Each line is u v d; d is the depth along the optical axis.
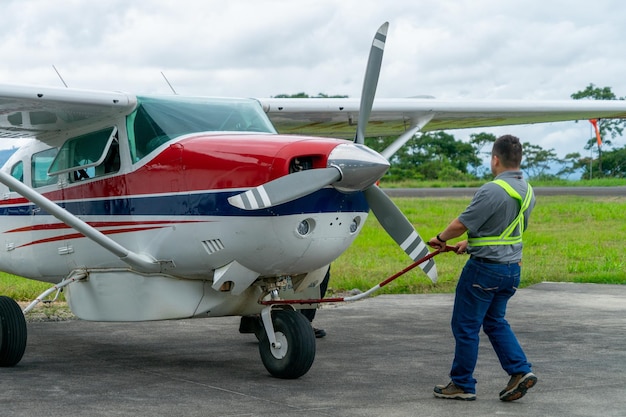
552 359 6.25
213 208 5.48
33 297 10.50
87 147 6.46
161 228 5.82
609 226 18.84
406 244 5.77
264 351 5.70
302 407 4.70
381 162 5.18
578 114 8.77
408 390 5.20
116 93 5.96
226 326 8.52
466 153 52.38
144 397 4.99
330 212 5.34
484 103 8.20
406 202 25.42
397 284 11.38
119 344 7.40
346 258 13.78
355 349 6.90
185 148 5.68
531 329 7.82
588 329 7.81
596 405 4.73
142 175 5.94
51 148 6.84
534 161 53.19
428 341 7.32
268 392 5.14
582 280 11.92
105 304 6.38
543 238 16.55
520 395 4.79
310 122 8.09
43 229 6.90
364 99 5.94
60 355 6.81
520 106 8.32
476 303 4.84
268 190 5.06
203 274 5.82
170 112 6.03
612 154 51.69
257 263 5.48
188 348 7.15
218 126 6.06
